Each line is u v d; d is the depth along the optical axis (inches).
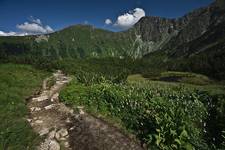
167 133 514.6
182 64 6668.3
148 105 706.8
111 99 794.8
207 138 538.9
